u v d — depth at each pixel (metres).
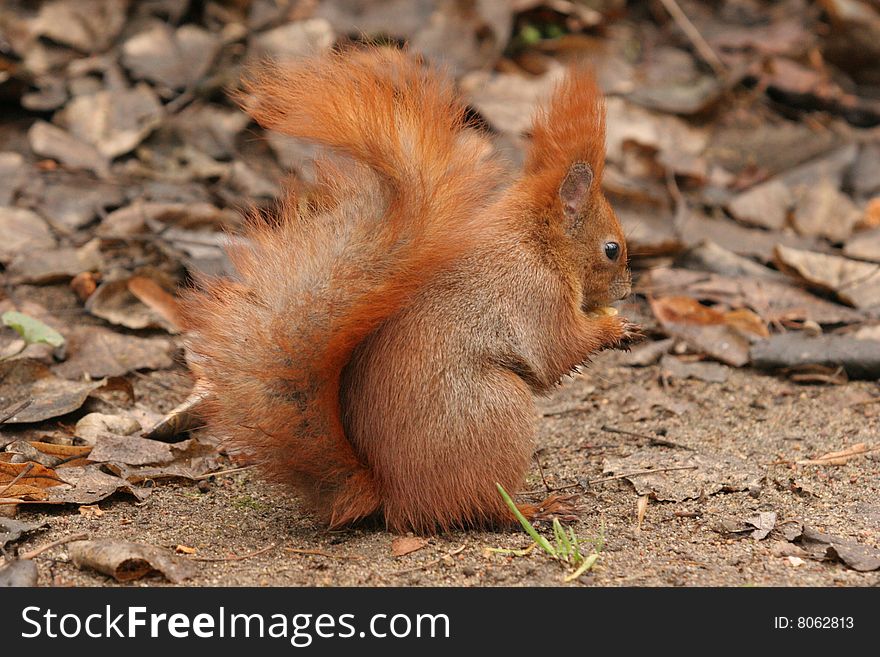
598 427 7.59
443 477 5.44
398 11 11.83
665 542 5.68
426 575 5.17
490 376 5.51
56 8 11.47
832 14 12.77
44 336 7.02
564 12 12.45
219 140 10.69
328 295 5.15
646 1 13.48
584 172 6.13
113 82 11.02
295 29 11.49
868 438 7.25
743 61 12.55
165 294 8.58
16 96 10.77
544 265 5.91
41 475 6.00
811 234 10.48
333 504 5.55
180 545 5.46
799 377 8.30
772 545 5.65
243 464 6.62
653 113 11.66
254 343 5.18
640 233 10.22
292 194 5.68
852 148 11.59
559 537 5.37
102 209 9.72
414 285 5.30
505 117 10.91
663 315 9.16
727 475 6.51
